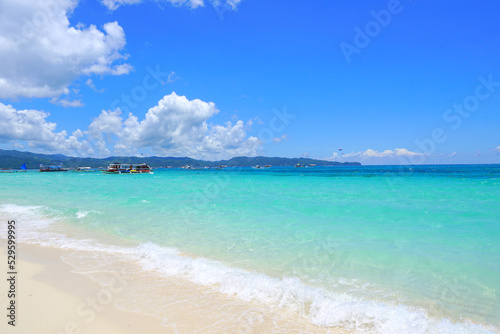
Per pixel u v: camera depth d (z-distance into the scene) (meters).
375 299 5.57
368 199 18.78
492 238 9.29
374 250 8.30
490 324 4.73
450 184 30.23
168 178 58.19
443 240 9.13
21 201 20.94
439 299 5.56
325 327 4.75
